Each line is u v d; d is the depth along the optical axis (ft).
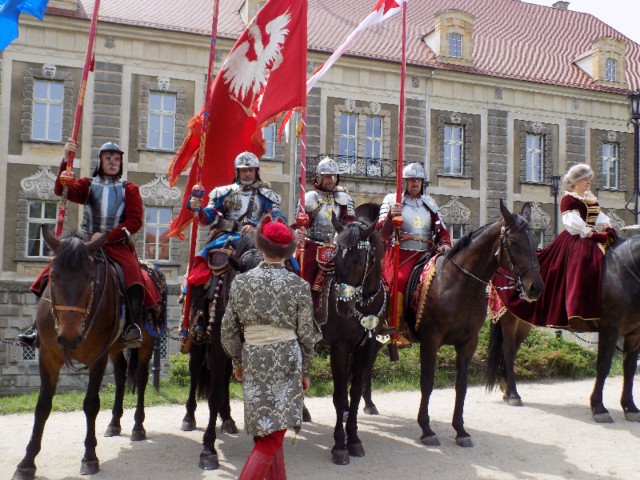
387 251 24.53
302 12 24.12
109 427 23.04
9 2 21.80
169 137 75.56
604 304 24.79
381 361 36.91
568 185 27.40
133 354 24.23
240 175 22.00
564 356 38.91
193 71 75.51
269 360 14.16
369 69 82.58
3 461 19.49
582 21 113.39
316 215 23.63
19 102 69.97
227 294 19.20
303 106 23.39
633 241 24.88
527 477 18.47
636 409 25.81
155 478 17.87
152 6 79.30
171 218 74.59
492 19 106.22
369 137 83.25
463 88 87.51
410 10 100.73
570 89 92.07
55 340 17.37
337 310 19.16
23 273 69.05
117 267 19.80
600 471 19.12
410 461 19.90
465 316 22.06
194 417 24.14
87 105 71.82
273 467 14.34
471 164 87.40
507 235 21.53
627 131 95.50
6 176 69.15
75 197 20.42
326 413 27.76
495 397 31.50
